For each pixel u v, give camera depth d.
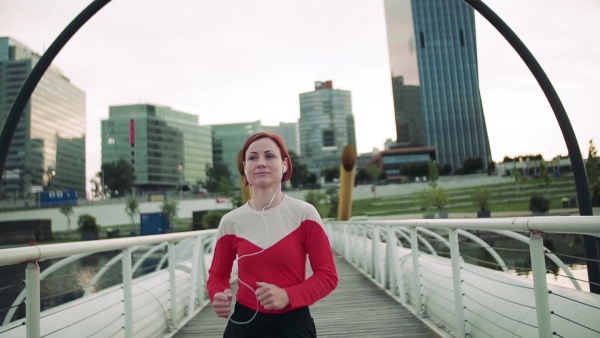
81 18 4.87
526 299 2.26
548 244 8.78
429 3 90.62
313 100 135.62
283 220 1.41
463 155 87.06
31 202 61.22
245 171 1.47
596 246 3.61
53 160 93.81
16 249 1.57
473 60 89.50
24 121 87.38
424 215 46.19
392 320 4.10
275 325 1.34
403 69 93.12
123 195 88.31
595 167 18.47
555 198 43.12
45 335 1.99
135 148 101.00
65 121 98.94
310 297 1.27
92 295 3.02
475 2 4.67
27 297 1.69
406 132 91.88
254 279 1.37
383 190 60.84
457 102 88.50
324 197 58.50
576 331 1.75
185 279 4.81
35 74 4.75
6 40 94.06
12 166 85.69
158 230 43.38
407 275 4.87
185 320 4.24
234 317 1.41
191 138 111.56
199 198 60.19
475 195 45.88
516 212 41.56
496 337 2.35
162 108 109.94
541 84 4.59
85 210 51.31
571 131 4.38
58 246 1.87
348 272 8.60
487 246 3.82
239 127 124.06
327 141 133.25
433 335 3.48
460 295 2.81
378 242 6.63
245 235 1.41
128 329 2.71
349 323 4.12
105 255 20.78
